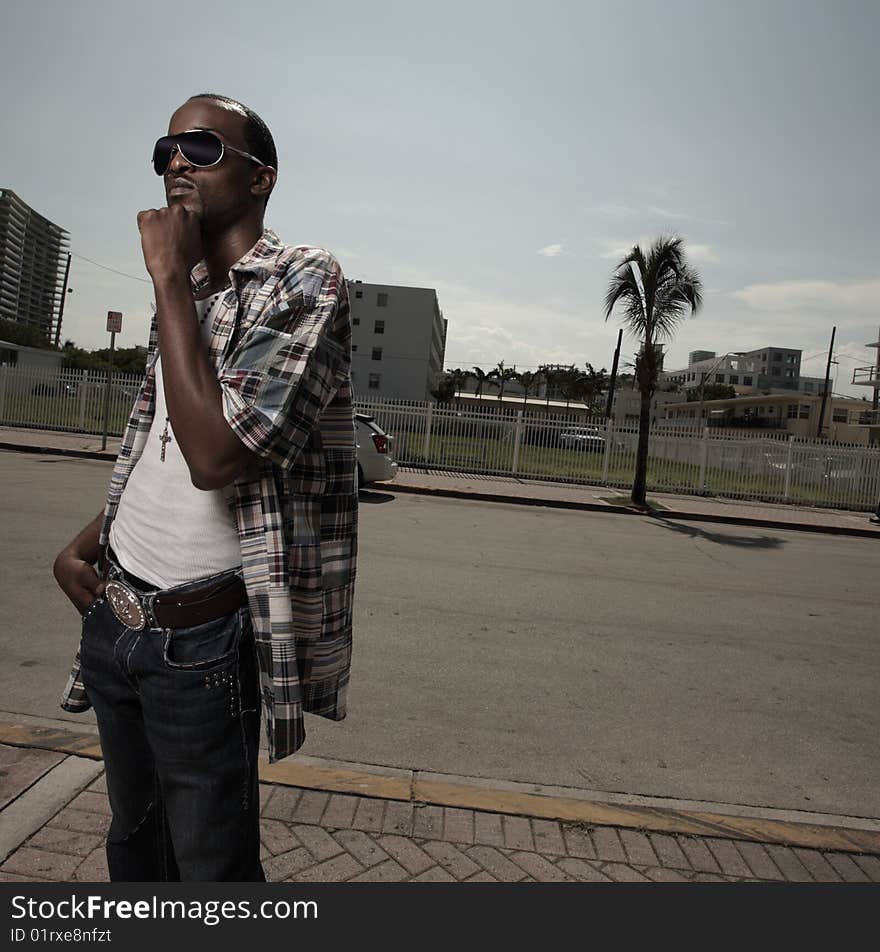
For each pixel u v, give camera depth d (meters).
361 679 4.24
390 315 87.56
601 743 3.69
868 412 67.62
